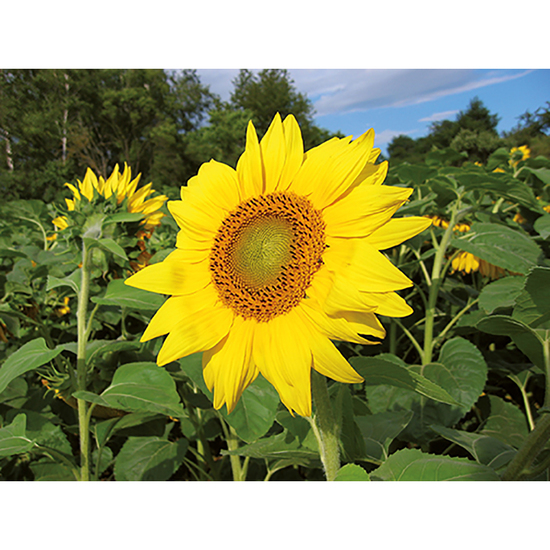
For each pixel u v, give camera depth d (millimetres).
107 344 1952
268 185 1314
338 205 1185
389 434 1713
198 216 1337
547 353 1449
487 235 2398
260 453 1458
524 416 2424
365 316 1072
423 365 2367
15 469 2344
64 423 2385
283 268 1195
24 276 2770
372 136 1189
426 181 3035
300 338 1145
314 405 1338
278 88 36156
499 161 3691
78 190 2227
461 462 1188
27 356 1624
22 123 27359
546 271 1227
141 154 34500
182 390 2189
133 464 2145
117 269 2180
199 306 1277
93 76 31953
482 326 1517
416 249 2787
